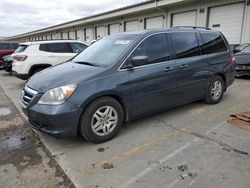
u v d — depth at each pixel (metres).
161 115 4.84
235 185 2.57
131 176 2.81
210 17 14.23
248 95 6.32
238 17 12.75
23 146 3.75
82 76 3.54
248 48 9.73
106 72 3.65
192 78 4.78
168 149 3.43
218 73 5.40
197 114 4.86
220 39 5.56
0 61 14.08
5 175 2.94
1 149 3.66
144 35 4.17
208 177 2.73
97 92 3.46
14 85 9.36
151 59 4.13
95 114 3.55
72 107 3.31
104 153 3.39
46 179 2.84
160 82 4.20
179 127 4.22
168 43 4.43
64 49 8.80
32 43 8.44
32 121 3.62
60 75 3.67
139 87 3.93
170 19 16.67
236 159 3.09
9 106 6.17
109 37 4.77
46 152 3.51
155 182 2.68
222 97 5.99
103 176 2.84
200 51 4.99
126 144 3.64
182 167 2.95
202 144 3.54
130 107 3.91
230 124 4.29
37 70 8.43
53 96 3.33
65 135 3.38
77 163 3.16
